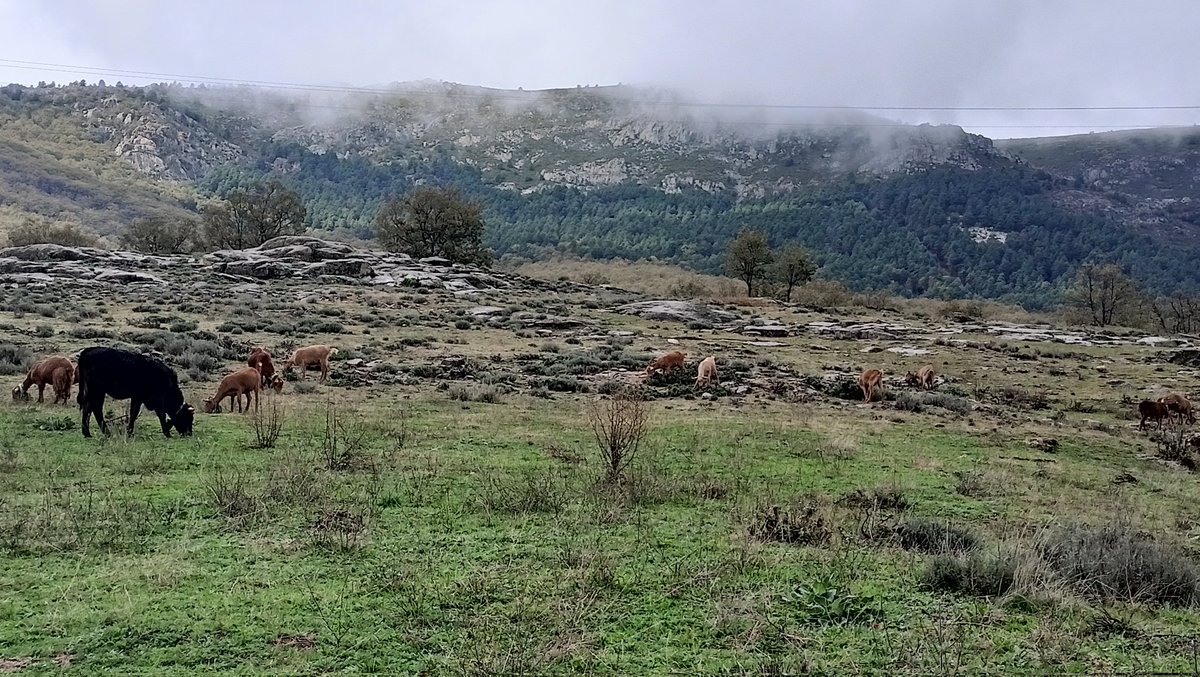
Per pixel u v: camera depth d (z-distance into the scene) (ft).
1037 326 215.92
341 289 187.42
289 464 39.75
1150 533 36.11
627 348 128.47
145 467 39.50
